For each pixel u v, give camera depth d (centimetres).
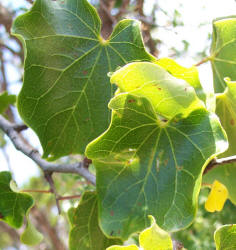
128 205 17
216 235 16
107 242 21
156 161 17
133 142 17
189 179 16
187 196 16
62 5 19
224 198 19
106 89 20
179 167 17
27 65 18
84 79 20
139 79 15
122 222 17
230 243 17
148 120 17
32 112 19
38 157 23
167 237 14
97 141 17
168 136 17
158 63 17
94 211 21
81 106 20
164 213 17
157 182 17
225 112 21
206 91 17
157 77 15
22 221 22
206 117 17
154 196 17
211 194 19
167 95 16
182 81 15
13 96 30
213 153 16
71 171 21
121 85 16
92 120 20
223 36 21
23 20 18
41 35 19
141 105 16
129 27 19
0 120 26
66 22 19
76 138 20
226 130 21
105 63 20
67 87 19
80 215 21
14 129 26
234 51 21
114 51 19
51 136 20
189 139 17
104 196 17
